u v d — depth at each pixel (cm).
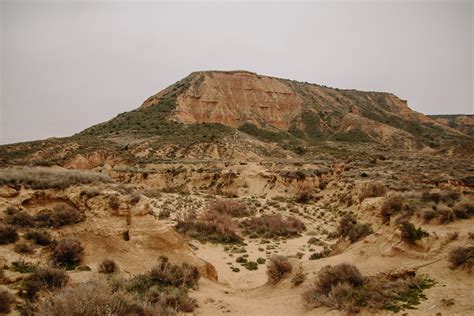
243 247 2816
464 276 1012
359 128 13412
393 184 3738
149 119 11675
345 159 8100
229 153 8406
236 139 9656
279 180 5625
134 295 1091
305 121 14325
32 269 1146
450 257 1092
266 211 4372
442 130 15338
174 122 11331
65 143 7775
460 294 917
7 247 1250
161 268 1413
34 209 1535
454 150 9175
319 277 1268
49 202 1602
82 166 6694
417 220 1499
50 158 6769
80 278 1223
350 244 1881
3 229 1288
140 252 1562
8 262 1147
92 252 1455
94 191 1656
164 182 6269
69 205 1630
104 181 1898
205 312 1159
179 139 9075
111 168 6550
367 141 12381
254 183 5856
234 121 13400
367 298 1032
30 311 833
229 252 2656
